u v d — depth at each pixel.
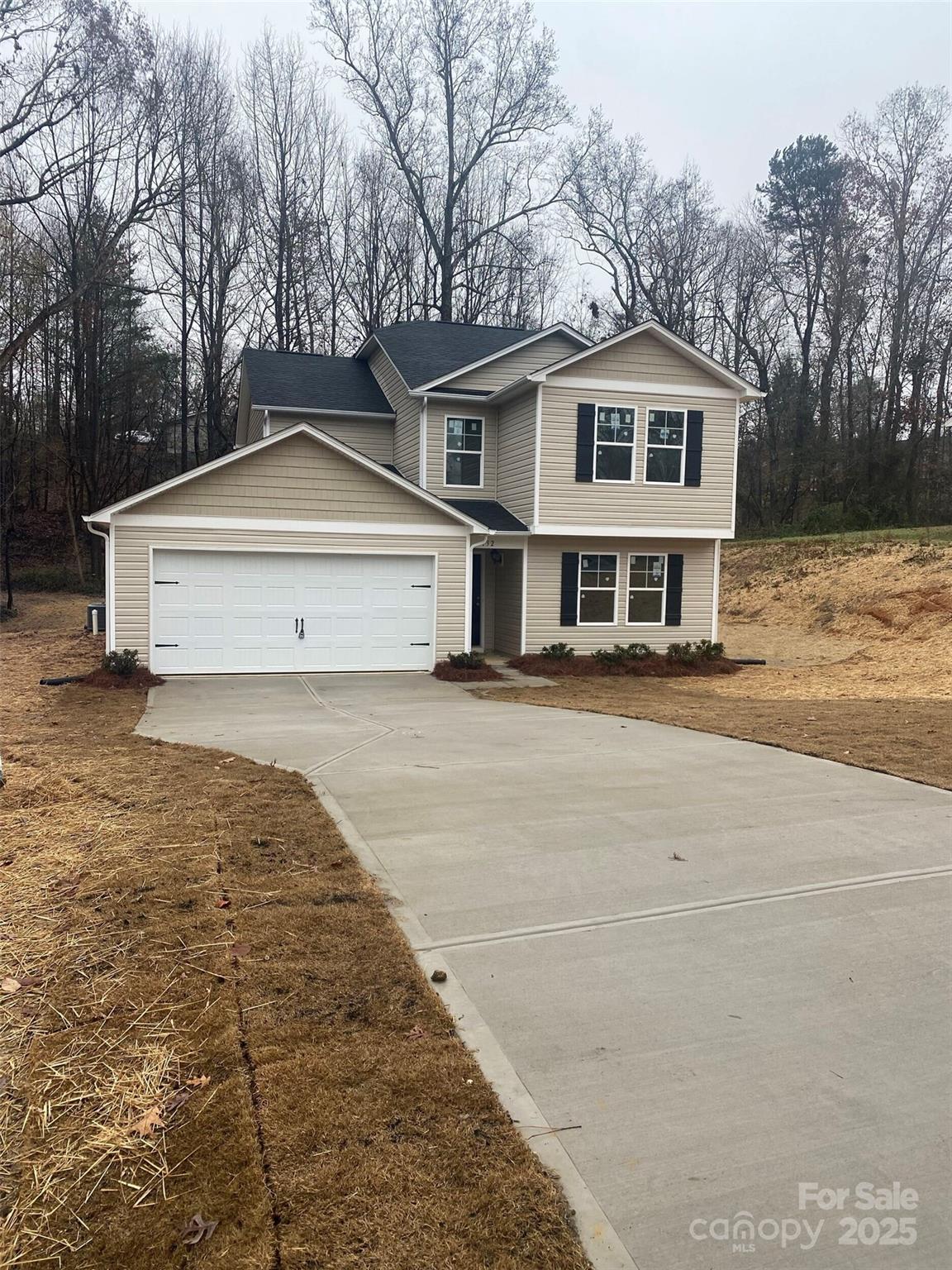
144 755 8.19
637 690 14.38
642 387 17.23
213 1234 2.44
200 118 29.84
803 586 24.03
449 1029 3.52
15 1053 3.29
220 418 32.06
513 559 18.00
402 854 5.60
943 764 8.13
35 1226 2.47
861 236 32.69
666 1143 2.89
